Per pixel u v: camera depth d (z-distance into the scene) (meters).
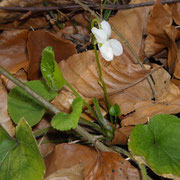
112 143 0.19
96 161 0.17
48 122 0.20
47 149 0.19
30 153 0.16
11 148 0.16
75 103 0.15
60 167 0.17
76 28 0.25
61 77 0.16
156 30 0.22
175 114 0.20
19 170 0.16
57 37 0.20
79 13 0.25
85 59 0.20
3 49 0.22
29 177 0.15
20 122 0.16
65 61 0.20
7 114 0.19
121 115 0.20
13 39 0.22
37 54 0.21
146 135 0.17
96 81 0.20
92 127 0.20
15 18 0.25
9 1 0.24
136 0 0.24
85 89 0.20
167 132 0.17
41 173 0.15
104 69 0.20
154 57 0.23
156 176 0.18
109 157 0.17
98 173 0.17
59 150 0.18
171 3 0.24
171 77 0.22
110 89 0.20
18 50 0.22
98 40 0.16
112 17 0.23
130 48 0.21
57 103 0.20
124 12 0.23
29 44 0.20
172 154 0.16
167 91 0.20
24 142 0.16
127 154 0.18
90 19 0.24
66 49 0.21
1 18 0.24
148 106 0.19
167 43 0.22
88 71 0.20
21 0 0.24
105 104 0.20
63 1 0.24
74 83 0.20
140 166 0.16
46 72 0.16
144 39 0.23
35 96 0.16
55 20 0.25
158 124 0.17
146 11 0.23
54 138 0.20
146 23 0.22
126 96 0.20
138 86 0.20
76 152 0.18
